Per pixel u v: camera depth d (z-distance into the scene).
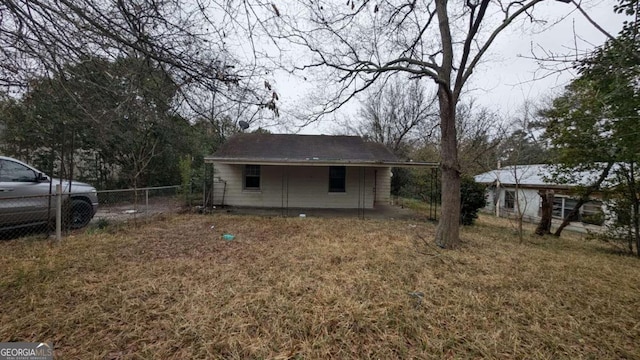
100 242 5.01
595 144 5.59
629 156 5.12
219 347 2.17
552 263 4.62
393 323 2.58
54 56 2.34
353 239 5.93
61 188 5.04
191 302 2.87
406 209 11.84
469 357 2.13
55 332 2.28
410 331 2.45
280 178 11.43
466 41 5.27
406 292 3.24
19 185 4.90
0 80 2.46
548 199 8.35
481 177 16.70
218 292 3.12
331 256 4.57
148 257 4.37
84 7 2.24
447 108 5.39
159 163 11.76
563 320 2.72
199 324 2.46
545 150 8.98
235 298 2.97
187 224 7.25
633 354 2.20
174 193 9.87
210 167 11.25
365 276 3.69
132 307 2.73
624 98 3.03
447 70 5.33
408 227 7.66
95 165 10.95
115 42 2.38
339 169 11.71
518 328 2.55
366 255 4.68
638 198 6.18
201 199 11.20
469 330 2.49
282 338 2.30
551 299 3.20
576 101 6.01
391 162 9.30
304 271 3.85
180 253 4.66
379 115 22.00
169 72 2.65
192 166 12.12
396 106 21.36
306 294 3.11
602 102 3.26
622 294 3.39
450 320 2.66
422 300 3.03
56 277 3.37
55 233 5.34
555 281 3.78
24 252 4.26
